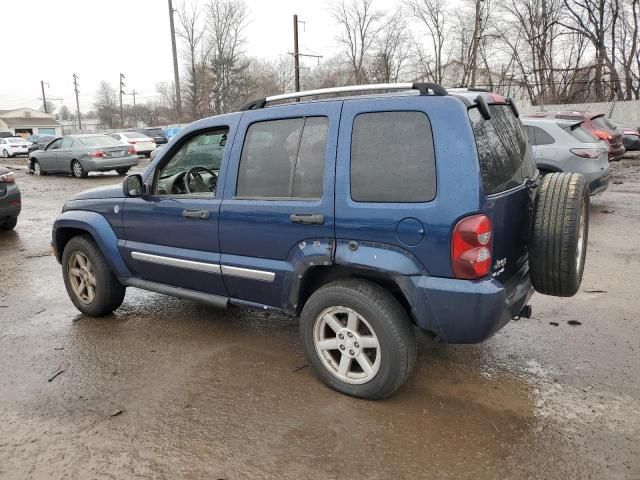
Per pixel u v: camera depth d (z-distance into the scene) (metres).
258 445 2.89
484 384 3.49
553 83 32.66
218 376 3.70
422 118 2.94
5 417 3.24
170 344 4.27
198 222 3.90
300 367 3.80
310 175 3.33
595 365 3.72
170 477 2.66
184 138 4.10
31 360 4.03
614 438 2.88
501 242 3.06
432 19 42.34
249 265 3.65
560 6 33.34
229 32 48.34
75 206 4.87
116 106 87.19
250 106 3.79
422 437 2.92
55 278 6.32
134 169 20.25
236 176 3.70
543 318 4.58
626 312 4.68
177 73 37.06
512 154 3.37
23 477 2.69
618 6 30.36
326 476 2.63
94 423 3.15
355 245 3.13
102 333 4.54
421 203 2.91
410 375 3.52
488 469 2.65
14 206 9.04
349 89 3.35
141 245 4.38
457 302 2.88
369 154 3.09
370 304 3.12
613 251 6.70
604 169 8.91
